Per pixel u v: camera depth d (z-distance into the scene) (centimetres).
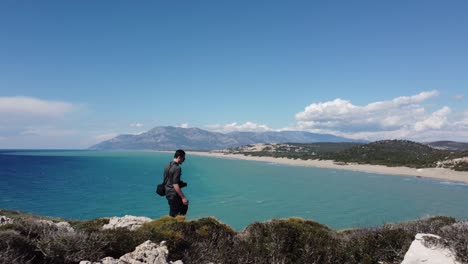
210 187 10850
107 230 1009
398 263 1084
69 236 881
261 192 9750
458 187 11031
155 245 895
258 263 1064
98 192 9262
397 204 7744
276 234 1171
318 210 6956
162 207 7094
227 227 1260
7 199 7694
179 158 1264
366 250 1138
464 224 954
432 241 909
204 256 1008
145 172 16662
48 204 7188
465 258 826
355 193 9644
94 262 787
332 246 1168
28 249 813
